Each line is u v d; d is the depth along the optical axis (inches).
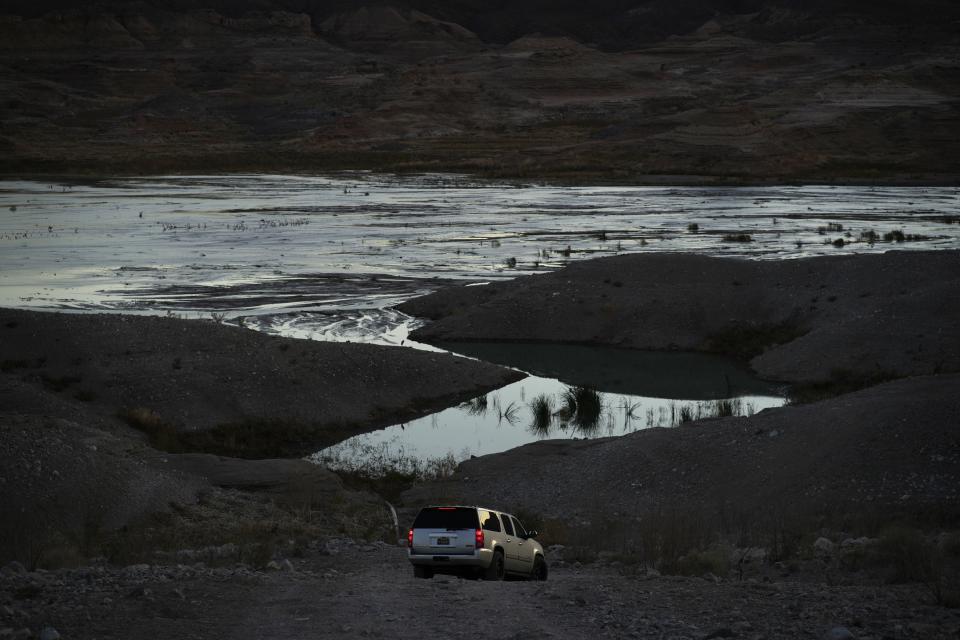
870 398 1491.1
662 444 1485.0
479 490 1486.2
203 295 3127.5
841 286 2719.0
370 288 3304.6
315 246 4247.0
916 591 641.0
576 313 2783.0
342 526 1242.0
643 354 2583.7
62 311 2800.2
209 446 1744.6
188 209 5812.0
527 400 2119.8
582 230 4832.7
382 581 711.1
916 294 2421.3
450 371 2220.7
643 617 555.5
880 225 5022.1
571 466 1504.7
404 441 1829.5
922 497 1159.6
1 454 1226.6
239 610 583.5
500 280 3415.4
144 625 538.0
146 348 2085.4
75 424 1485.0
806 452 1339.8
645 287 2874.0
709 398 2134.6
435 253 4057.6
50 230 4682.6
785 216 5536.4
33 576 695.7
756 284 2849.4
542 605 598.5
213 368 1995.6
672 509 1252.5
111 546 1036.5
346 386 2044.8
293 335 2642.7
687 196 7027.6
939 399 1395.2
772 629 514.3
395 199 6688.0
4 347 2034.9
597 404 2050.9
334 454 1737.2
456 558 764.0
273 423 1851.6
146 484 1286.9
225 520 1238.3
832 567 789.2
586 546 1038.4
